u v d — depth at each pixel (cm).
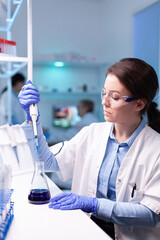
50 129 571
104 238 87
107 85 128
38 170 117
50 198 119
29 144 135
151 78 131
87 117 461
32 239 85
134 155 133
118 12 524
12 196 123
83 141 157
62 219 100
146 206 121
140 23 455
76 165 155
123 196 132
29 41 150
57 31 571
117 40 533
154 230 133
